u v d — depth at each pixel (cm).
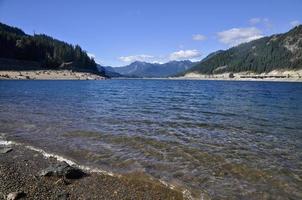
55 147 1448
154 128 1912
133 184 1006
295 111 2805
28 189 938
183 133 1770
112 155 1322
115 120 2208
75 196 902
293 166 1191
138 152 1368
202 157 1298
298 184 1019
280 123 2138
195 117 2400
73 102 3512
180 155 1324
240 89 7512
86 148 1430
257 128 1942
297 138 1658
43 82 9925
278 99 4219
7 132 1767
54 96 4369
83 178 1052
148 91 6181
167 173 1111
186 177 1073
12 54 16538
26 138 1623
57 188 955
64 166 1095
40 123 2055
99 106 3109
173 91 6338
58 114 2481
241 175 1096
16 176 1053
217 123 2123
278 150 1413
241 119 2311
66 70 16475
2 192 915
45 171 1056
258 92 6109
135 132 1781
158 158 1282
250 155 1330
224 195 936
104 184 1002
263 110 2877
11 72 13362
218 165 1198
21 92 5122
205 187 992
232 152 1375
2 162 1220
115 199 891
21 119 2212
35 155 1319
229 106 3238
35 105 3134
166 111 2761
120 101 3719
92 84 9288
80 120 2189
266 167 1177
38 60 17775
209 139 1623
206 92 6050
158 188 980
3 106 3019
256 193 951
